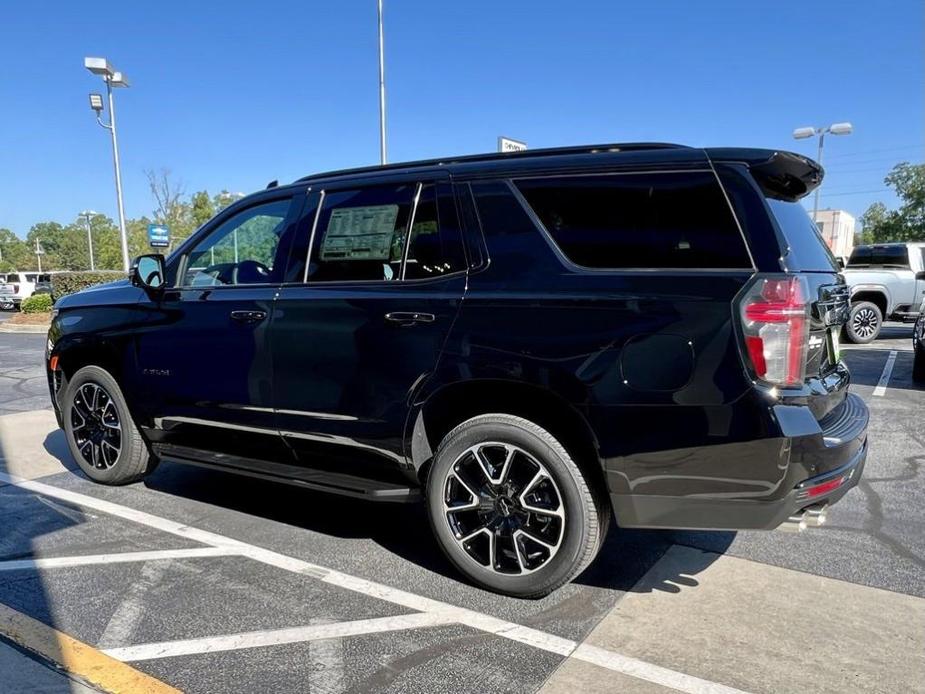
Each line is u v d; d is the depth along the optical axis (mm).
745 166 2721
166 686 2477
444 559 3607
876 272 13156
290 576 3393
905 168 53406
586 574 3393
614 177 2924
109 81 21672
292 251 3750
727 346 2582
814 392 2719
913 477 4930
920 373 8836
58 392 5039
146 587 3266
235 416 3898
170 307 4176
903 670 2535
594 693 2416
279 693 2432
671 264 2754
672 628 2855
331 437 3531
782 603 3070
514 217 3094
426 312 3180
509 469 3080
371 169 3703
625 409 2736
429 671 2561
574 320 2838
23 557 3621
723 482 2639
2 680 2504
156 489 4793
